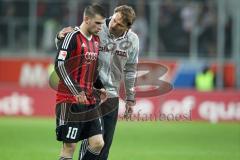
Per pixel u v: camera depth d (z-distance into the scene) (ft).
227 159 159.22
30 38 288.92
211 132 226.38
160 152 171.53
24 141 188.65
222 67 289.12
